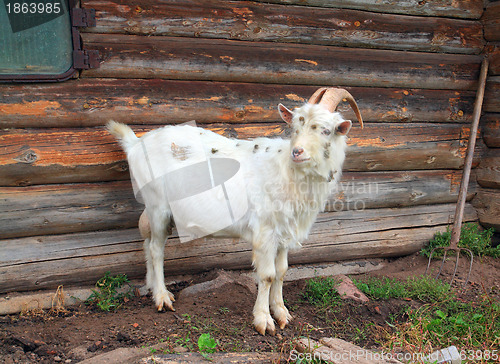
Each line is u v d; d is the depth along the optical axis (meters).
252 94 4.61
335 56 4.89
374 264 5.49
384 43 5.17
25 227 4.09
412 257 5.61
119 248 4.41
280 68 4.68
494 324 3.82
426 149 5.46
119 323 3.78
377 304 4.28
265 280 3.67
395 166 5.41
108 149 4.22
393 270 5.42
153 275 4.25
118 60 4.12
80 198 4.23
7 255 4.04
